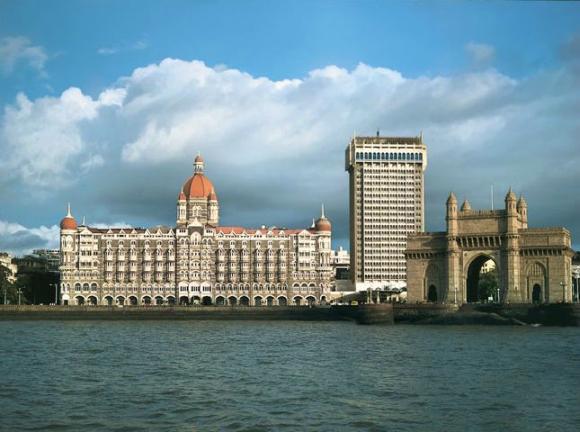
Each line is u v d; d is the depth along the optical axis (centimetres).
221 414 6706
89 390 7900
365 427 6219
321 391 7831
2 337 15312
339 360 10688
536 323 19988
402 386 8119
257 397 7506
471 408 6900
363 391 7819
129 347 12900
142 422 6400
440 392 7719
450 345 13100
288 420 6469
